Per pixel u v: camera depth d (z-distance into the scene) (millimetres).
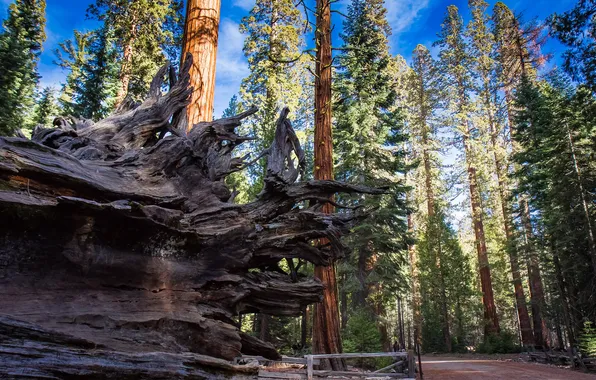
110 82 23703
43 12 28344
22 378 2869
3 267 3459
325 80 13555
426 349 33844
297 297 5742
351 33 24297
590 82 16953
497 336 29375
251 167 27672
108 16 20781
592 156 20547
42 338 3156
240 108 25469
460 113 36844
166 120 5844
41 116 31453
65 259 3768
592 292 19578
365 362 16297
